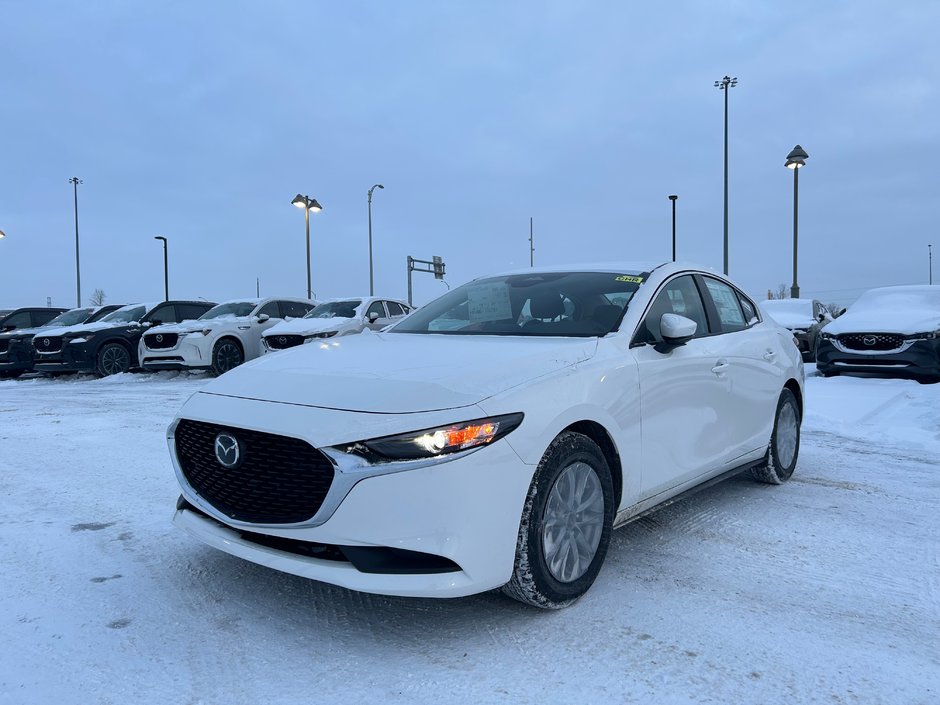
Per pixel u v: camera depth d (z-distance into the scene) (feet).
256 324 47.29
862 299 40.98
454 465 8.16
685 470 12.26
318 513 8.25
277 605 9.86
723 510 14.47
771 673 8.10
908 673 8.12
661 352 11.69
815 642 8.84
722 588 10.48
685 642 8.82
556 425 9.17
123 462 18.94
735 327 15.10
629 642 8.82
